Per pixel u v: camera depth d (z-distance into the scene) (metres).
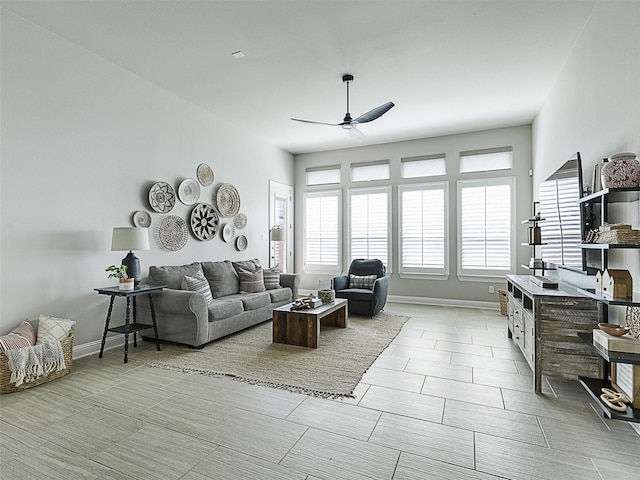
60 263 3.30
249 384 2.78
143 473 1.72
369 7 2.80
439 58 3.59
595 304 2.53
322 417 2.26
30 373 2.68
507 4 2.77
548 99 4.43
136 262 3.71
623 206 2.29
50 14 2.93
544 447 1.92
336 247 6.98
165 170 4.39
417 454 1.86
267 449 1.91
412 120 5.39
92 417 2.26
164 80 4.14
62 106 3.31
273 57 3.59
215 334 3.86
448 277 6.06
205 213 4.99
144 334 3.92
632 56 2.18
